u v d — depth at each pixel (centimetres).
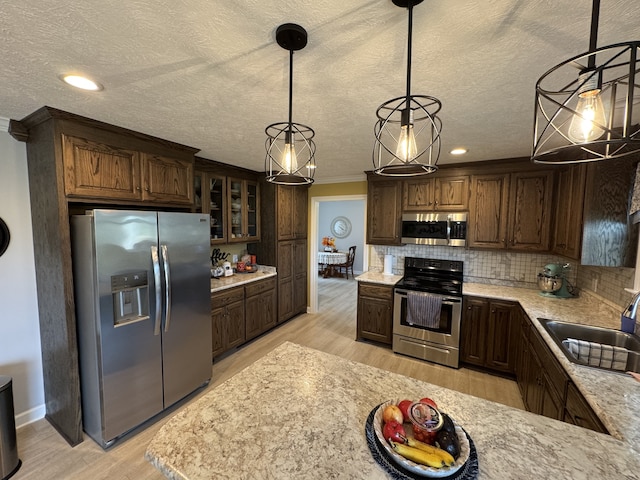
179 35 107
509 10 93
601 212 199
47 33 105
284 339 378
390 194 361
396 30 104
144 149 226
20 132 195
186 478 81
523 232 295
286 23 100
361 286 363
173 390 234
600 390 126
